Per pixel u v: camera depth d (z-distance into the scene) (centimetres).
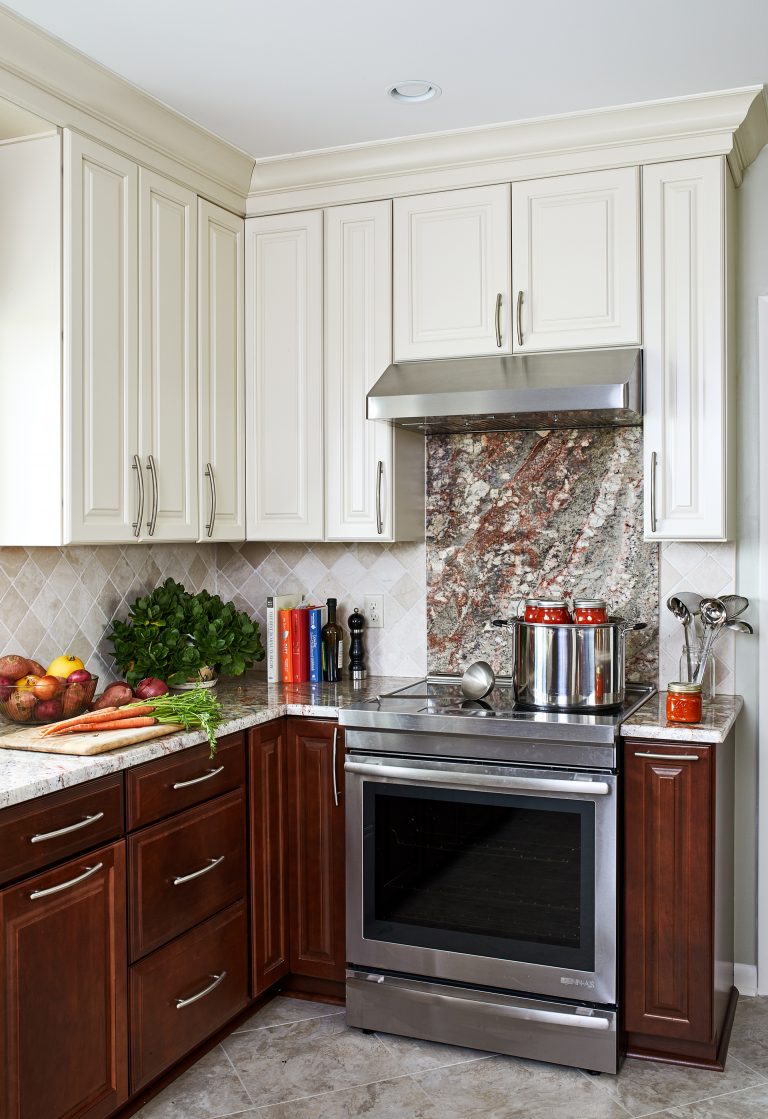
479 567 331
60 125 247
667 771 250
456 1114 238
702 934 250
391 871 275
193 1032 253
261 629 362
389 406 288
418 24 229
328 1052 268
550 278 291
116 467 267
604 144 283
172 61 246
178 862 246
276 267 323
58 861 208
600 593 315
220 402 315
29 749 228
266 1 218
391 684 327
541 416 289
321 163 310
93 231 258
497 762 262
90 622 298
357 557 348
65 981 209
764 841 302
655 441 282
